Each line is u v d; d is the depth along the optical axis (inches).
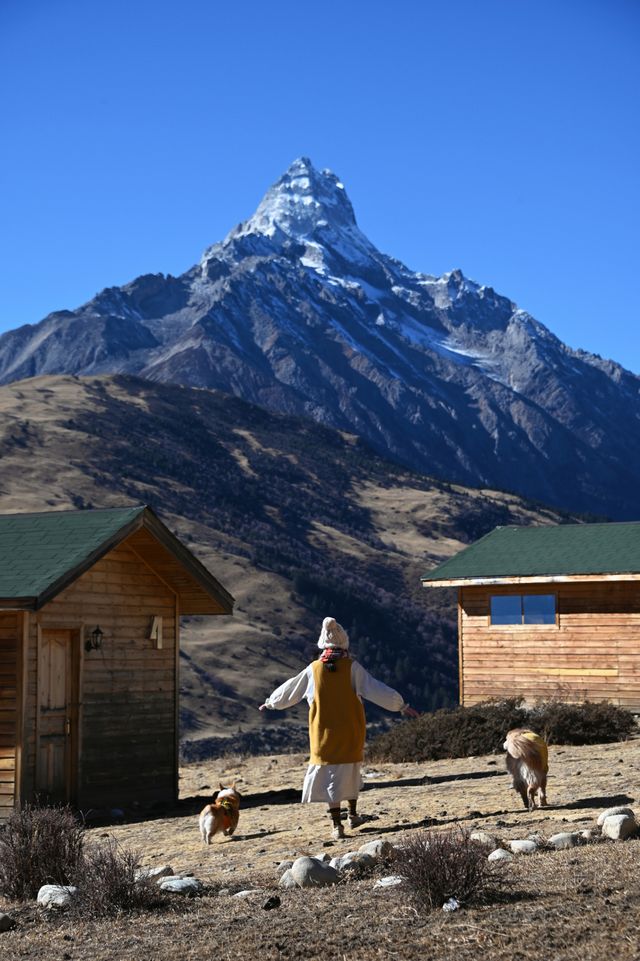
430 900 302.4
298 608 4707.2
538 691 1171.9
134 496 5487.2
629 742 816.3
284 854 429.7
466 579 1202.0
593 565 1136.8
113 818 645.9
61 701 652.7
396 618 5012.3
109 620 689.0
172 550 704.4
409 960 261.0
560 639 1168.8
